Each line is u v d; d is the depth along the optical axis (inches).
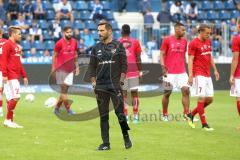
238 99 1248.8
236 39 1220.5
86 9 2687.0
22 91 2188.7
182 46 1387.8
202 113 1266.0
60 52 1536.7
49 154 969.5
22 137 1138.7
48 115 1501.0
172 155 970.1
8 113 1267.2
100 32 987.3
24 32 2400.3
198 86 1255.5
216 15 2763.3
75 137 1143.0
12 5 2461.9
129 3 2901.1
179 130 1251.8
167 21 2625.5
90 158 939.3
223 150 1018.1
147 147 1042.7
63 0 2546.8
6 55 1239.5
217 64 2342.5
